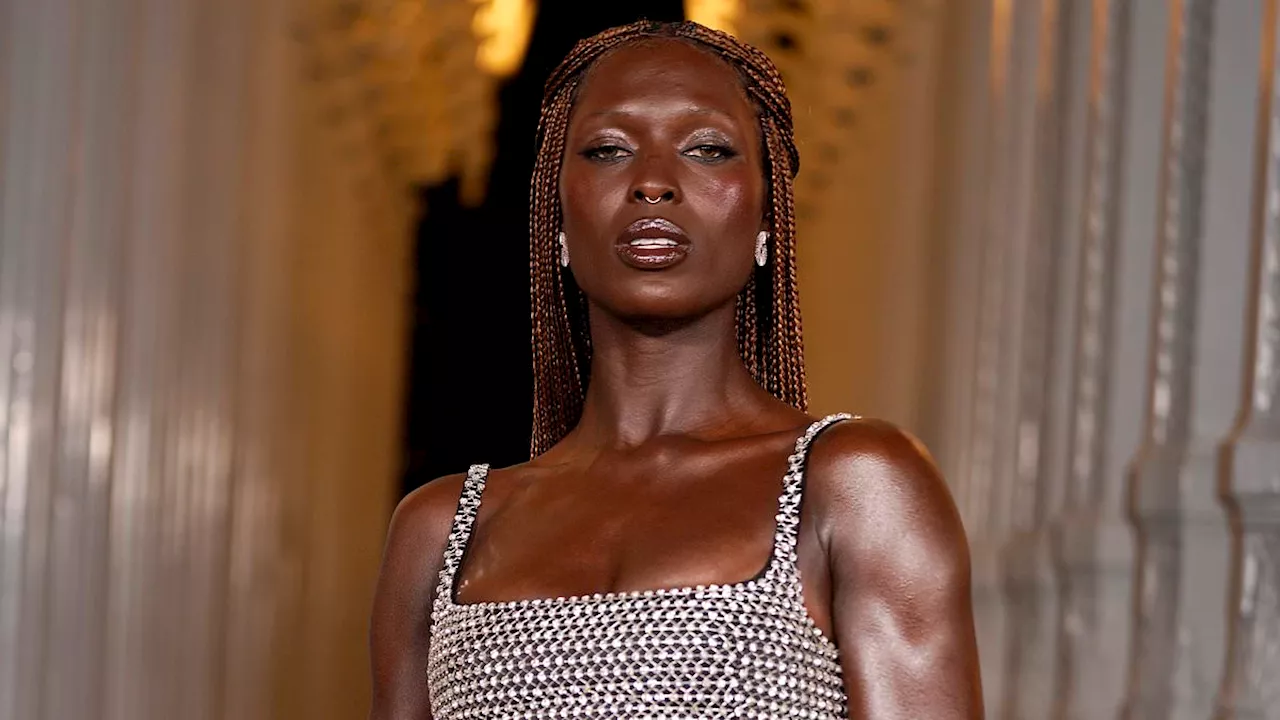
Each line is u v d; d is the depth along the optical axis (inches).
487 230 635.5
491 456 647.8
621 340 140.5
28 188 370.9
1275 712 247.3
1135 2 311.3
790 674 124.1
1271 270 255.4
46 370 371.2
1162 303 275.7
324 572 606.5
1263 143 258.2
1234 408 268.1
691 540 128.4
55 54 372.2
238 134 492.1
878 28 455.2
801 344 146.5
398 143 602.5
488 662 128.7
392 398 649.0
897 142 450.0
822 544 127.9
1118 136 313.0
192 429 460.1
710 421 138.9
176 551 445.1
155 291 422.0
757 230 140.4
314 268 573.3
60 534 377.7
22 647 363.6
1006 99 375.6
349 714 626.5
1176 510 265.1
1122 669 300.2
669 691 124.0
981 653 354.0
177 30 429.1
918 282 441.7
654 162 136.3
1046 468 334.6
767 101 142.7
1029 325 348.5
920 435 428.8
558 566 131.4
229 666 508.7
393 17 568.7
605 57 144.1
